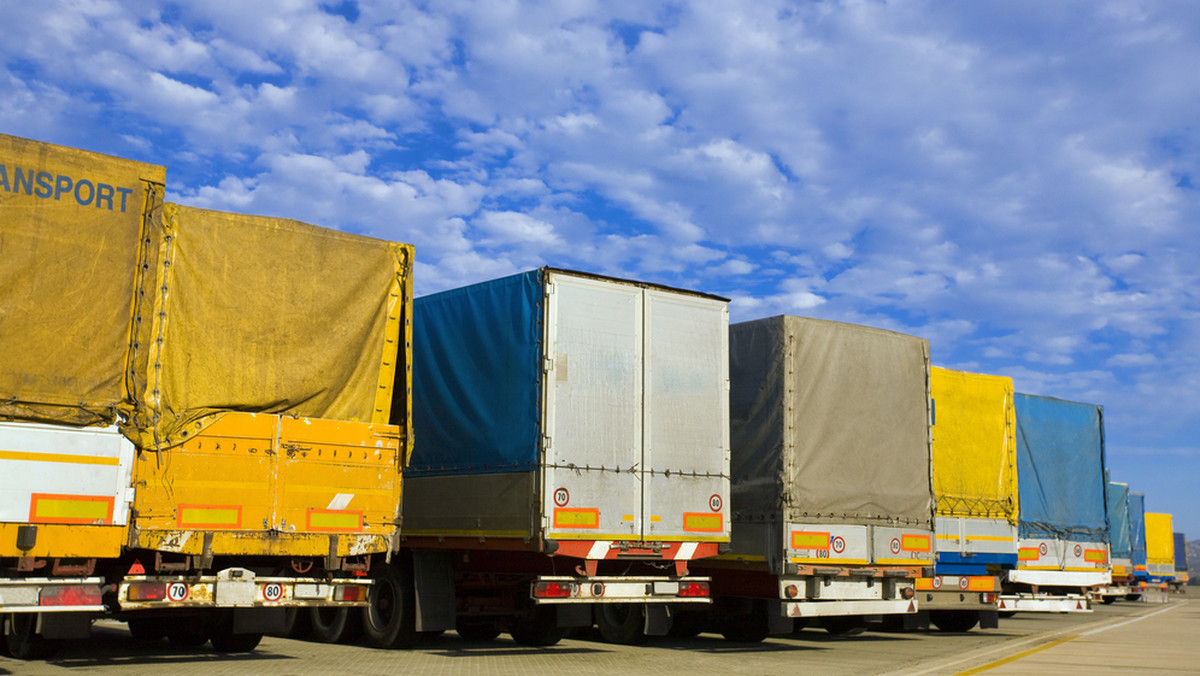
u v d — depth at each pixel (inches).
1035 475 746.2
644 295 483.5
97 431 344.5
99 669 362.6
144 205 365.1
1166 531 1635.1
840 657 501.0
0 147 335.6
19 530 325.4
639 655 485.4
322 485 393.7
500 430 457.7
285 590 382.3
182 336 369.7
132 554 360.2
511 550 451.5
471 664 426.0
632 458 466.3
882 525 553.6
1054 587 764.0
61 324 341.7
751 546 524.7
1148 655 538.9
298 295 399.5
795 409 526.3
